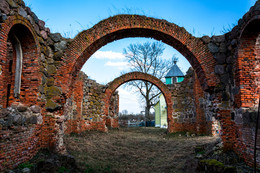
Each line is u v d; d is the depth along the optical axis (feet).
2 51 14.88
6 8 15.20
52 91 21.97
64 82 22.75
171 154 26.66
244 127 18.61
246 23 18.58
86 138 34.88
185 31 24.91
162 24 25.12
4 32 15.05
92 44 24.64
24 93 19.45
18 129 16.02
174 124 49.73
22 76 19.56
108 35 25.14
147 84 87.35
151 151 29.40
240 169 17.07
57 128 21.86
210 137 35.94
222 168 15.78
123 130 61.26
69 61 23.26
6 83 19.03
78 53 23.77
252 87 19.51
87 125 44.11
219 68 23.31
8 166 14.56
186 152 26.40
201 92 42.34
